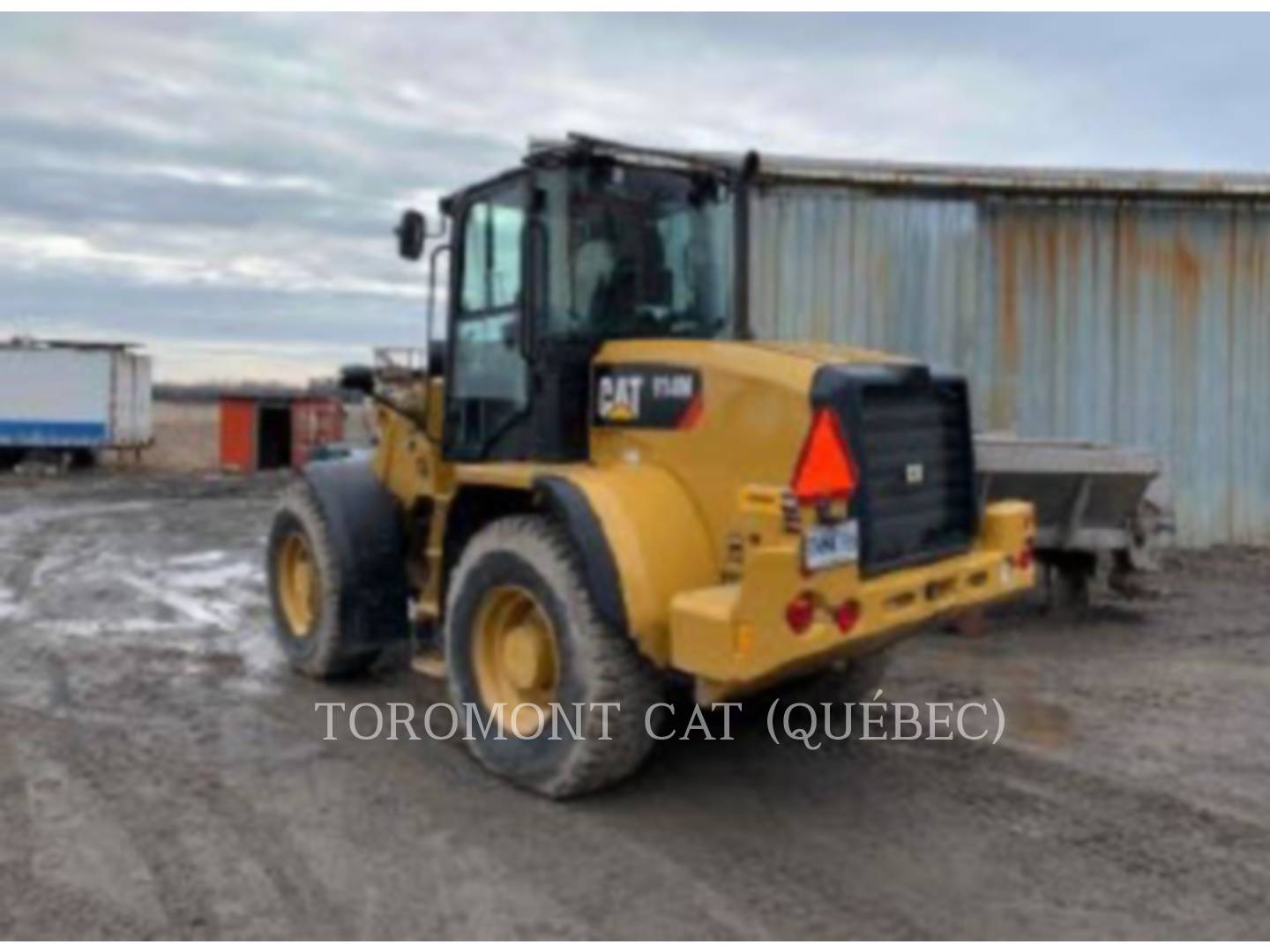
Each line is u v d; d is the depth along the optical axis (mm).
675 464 4887
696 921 3793
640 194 5551
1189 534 12016
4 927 3727
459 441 5945
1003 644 7895
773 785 5062
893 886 4070
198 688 6656
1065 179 11406
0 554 12461
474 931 3719
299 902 3926
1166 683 6863
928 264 11648
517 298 5477
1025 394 11805
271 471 27062
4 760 5367
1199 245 11906
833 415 4340
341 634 6484
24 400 26594
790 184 11320
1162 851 4371
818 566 4207
